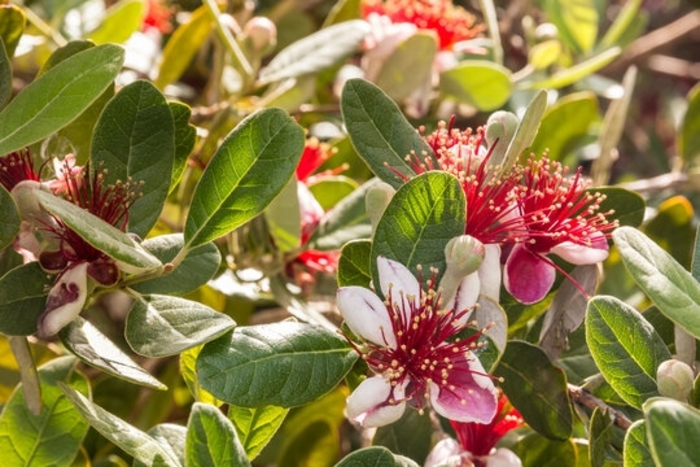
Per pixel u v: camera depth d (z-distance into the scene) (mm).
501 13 1374
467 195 782
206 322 739
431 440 835
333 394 977
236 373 728
